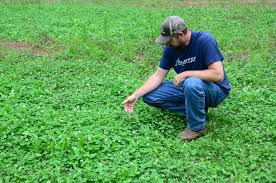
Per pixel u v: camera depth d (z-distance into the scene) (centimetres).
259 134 308
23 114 329
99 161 270
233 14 802
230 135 309
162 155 276
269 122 326
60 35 627
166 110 333
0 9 845
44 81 421
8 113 332
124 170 250
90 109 348
